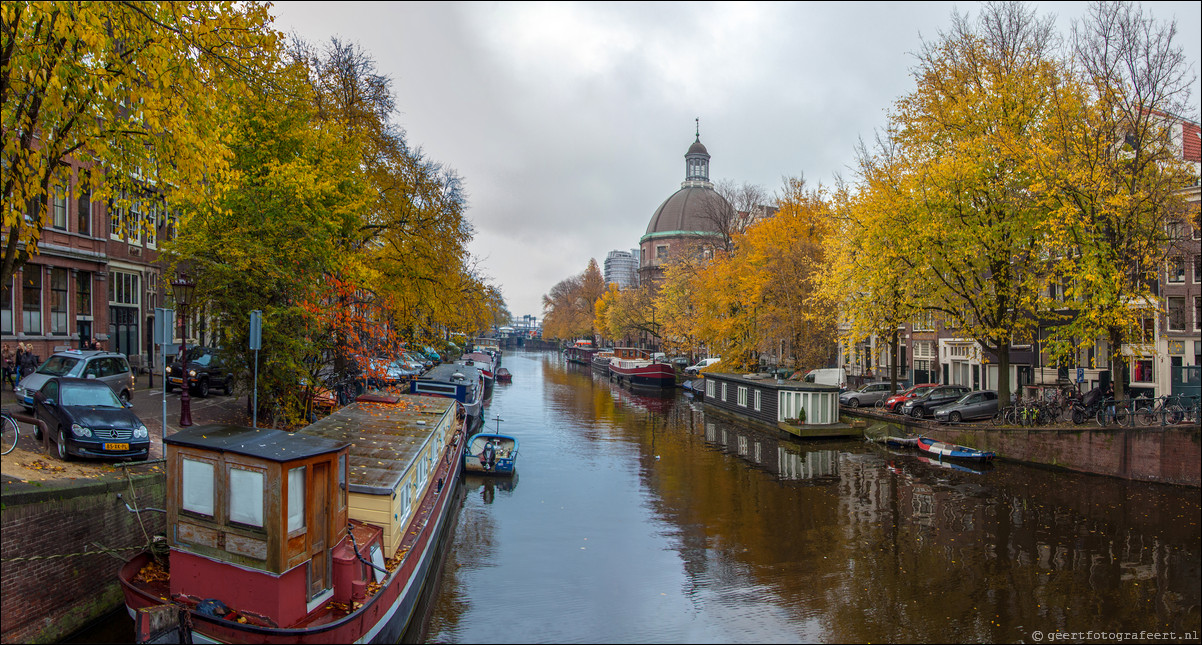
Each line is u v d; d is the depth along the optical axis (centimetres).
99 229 2592
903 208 2542
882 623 1239
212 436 970
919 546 1636
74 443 1241
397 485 1223
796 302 3600
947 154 2577
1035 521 1808
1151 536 1667
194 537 937
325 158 1908
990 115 2500
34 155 1055
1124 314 2162
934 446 2655
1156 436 2055
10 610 917
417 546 1274
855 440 3075
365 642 975
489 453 2391
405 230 2470
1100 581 1419
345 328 1970
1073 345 2705
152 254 3031
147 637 856
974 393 2947
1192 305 2705
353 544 1036
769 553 1600
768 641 1171
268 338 1694
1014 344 3431
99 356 1895
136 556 1072
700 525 1811
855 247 2956
